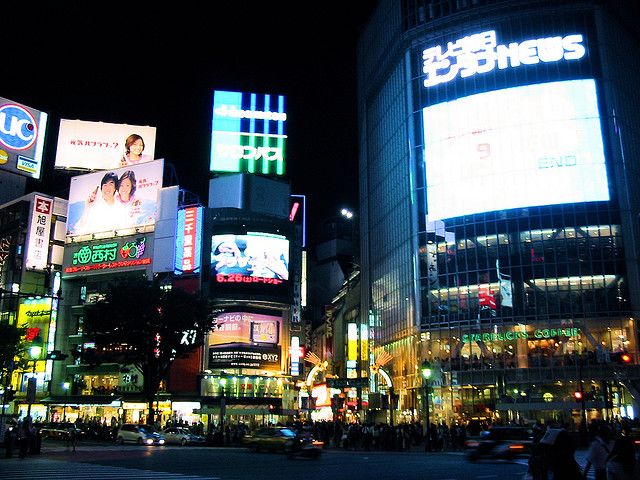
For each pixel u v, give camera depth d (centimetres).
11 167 8931
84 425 6334
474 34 7825
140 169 8175
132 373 7362
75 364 7838
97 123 9075
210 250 7419
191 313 5731
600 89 7275
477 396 6931
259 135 8862
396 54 8631
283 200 8544
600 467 1348
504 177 7325
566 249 6950
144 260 7775
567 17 7594
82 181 8500
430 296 7500
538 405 5909
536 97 7369
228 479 2208
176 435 5309
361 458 3634
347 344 9062
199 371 7131
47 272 8319
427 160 7875
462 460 3419
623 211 6925
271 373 7225
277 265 7506
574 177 7075
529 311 6919
